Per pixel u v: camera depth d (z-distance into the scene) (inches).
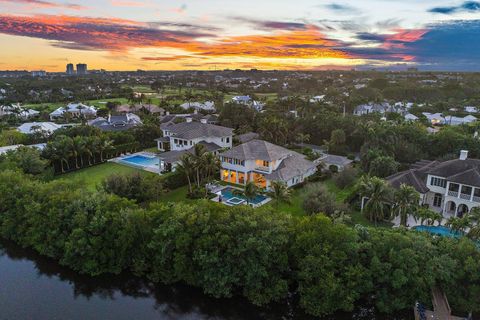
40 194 1663.4
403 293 1222.3
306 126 3796.8
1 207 1780.3
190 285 1384.1
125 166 2847.0
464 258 1206.3
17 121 4857.3
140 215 1435.8
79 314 1254.3
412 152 2630.4
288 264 1314.0
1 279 1448.1
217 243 1300.4
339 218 1477.6
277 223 1304.1
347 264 1235.9
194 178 2332.7
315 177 2423.7
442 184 1913.1
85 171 2699.3
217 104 5772.6
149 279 1432.1
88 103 6692.9
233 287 1355.8
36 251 1652.3
